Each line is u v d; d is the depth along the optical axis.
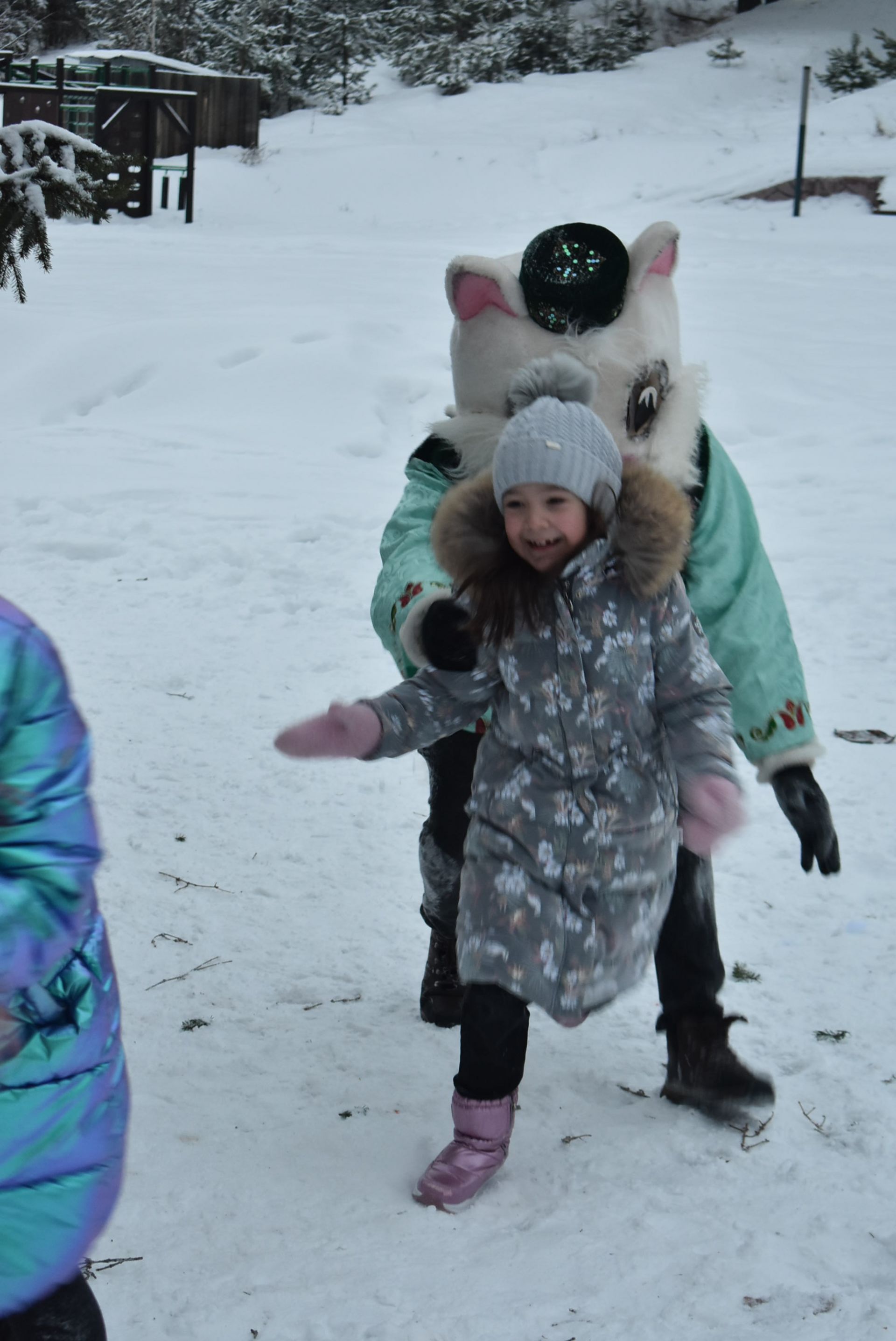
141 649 8.32
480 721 4.09
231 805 6.21
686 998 3.92
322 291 20.27
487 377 4.08
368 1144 3.83
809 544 10.55
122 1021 4.43
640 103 40.91
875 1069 4.16
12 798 2.17
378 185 34.28
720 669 3.61
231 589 9.59
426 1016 4.48
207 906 5.27
